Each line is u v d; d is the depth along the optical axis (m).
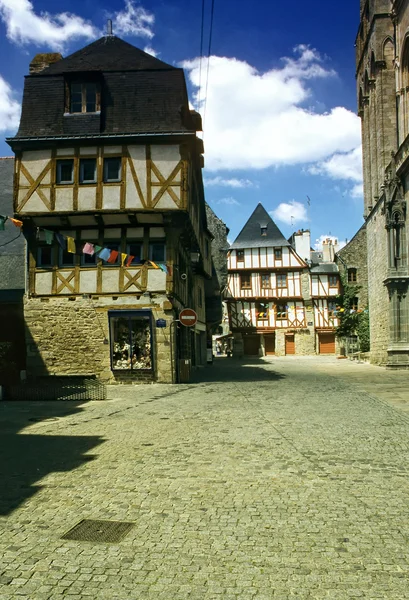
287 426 8.00
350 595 2.96
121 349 15.71
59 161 15.70
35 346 15.90
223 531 3.89
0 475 5.42
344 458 6.02
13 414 9.79
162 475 5.35
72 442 7.03
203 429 7.82
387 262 22.20
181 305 18.02
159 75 16.16
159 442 6.93
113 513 4.28
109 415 9.43
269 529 3.92
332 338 43.06
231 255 43.53
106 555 3.50
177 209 15.23
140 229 15.84
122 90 16.09
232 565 3.34
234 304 43.25
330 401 11.02
